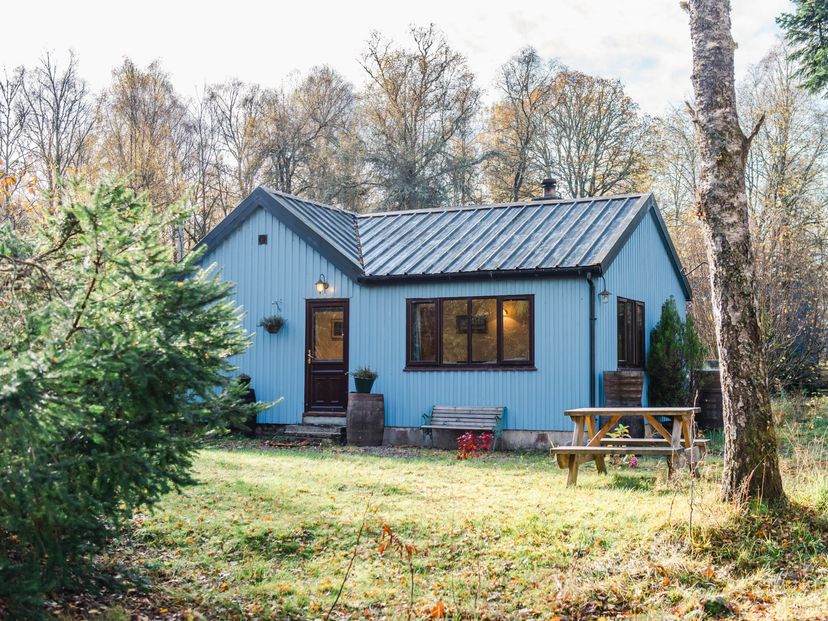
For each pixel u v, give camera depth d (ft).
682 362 63.87
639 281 64.39
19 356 16.38
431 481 40.04
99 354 17.60
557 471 43.42
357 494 36.50
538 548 27.96
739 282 29.19
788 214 86.02
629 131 125.70
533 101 131.23
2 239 20.54
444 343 58.39
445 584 25.48
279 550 28.76
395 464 46.42
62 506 17.53
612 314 57.72
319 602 24.30
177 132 128.57
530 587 24.95
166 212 20.86
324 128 139.54
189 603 22.94
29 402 15.88
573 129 127.24
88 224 18.72
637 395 52.90
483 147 141.08
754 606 22.56
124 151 116.06
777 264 77.46
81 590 21.52
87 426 17.67
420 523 31.12
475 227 64.49
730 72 30.01
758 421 28.76
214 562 27.50
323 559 28.02
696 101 30.35
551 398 54.85
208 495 35.24
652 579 24.68
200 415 19.83
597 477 40.14
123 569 23.49
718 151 29.66
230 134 135.13
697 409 38.47
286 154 136.56
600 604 23.34
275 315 63.62
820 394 76.64
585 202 65.05
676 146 117.29
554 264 54.80
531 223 62.95
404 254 62.34
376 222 70.79
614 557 26.43
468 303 57.77
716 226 29.63
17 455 16.83
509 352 56.44
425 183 125.59
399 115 132.36
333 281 61.93
